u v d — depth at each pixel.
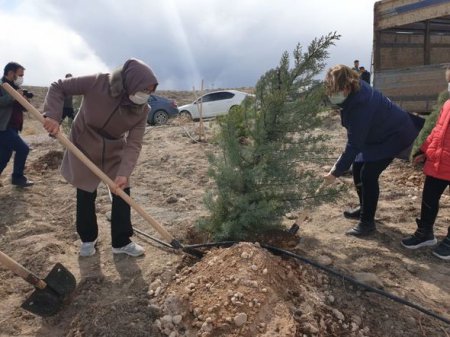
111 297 3.09
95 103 3.14
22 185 5.84
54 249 3.85
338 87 3.33
